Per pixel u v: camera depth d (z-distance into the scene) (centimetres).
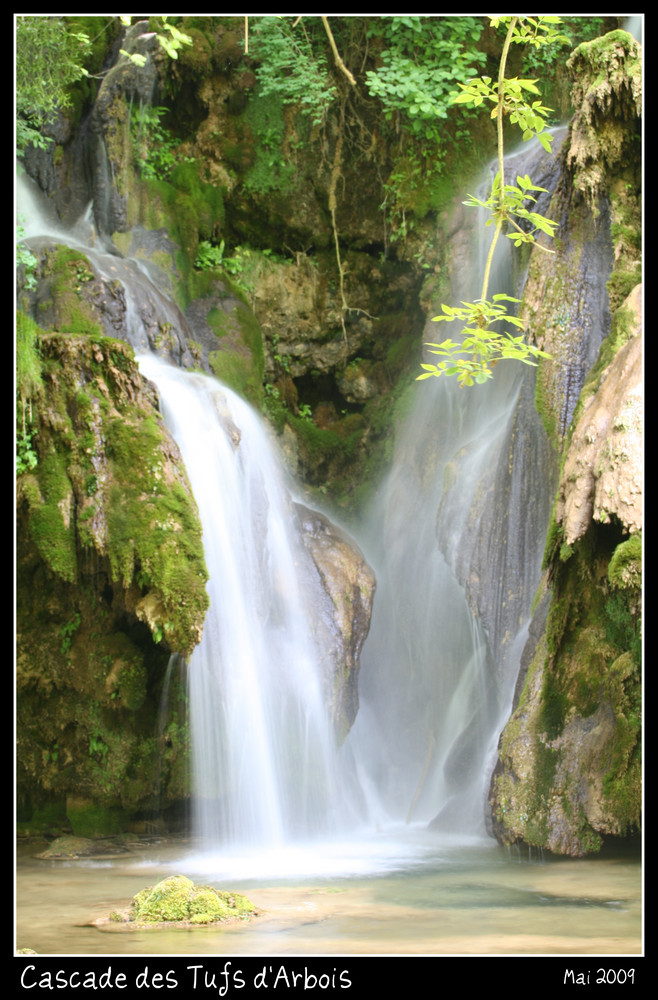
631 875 788
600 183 926
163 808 1009
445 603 1220
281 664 1050
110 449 891
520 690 939
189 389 1053
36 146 1162
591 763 859
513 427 1033
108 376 905
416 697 1236
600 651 872
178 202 1316
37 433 889
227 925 629
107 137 1242
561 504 835
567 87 1262
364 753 1223
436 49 1287
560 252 965
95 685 972
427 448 1302
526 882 765
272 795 1009
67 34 1124
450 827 1046
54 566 868
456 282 1271
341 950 560
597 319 938
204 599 877
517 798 880
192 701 980
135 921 642
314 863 866
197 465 997
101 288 1065
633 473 770
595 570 875
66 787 995
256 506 1076
